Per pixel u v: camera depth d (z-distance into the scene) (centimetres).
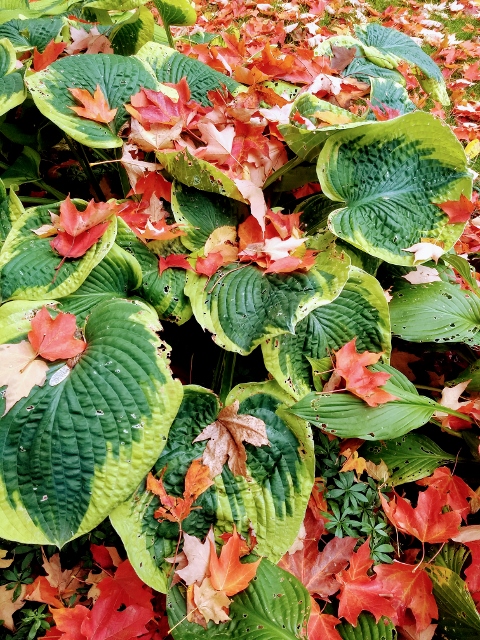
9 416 67
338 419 81
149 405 69
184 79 102
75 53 113
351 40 135
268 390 83
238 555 72
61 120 88
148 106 94
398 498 83
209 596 69
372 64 134
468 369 99
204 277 87
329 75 122
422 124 92
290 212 115
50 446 67
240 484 78
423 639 76
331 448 87
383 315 88
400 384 88
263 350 84
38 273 78
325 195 99
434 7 270
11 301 74
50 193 116
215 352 100
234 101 108
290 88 126
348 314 89
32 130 106
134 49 133
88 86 94
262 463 79
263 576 73
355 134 93
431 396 104
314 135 92
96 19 136
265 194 108
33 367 69
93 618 69
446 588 77
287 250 87
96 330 74
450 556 81
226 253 90
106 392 69
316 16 237
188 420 79
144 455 68
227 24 225
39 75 91
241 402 82
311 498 84
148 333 73
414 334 95
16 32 117
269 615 70
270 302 82
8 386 67
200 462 77
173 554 74
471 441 91
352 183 96
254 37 204
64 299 81
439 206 93
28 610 73
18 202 87
